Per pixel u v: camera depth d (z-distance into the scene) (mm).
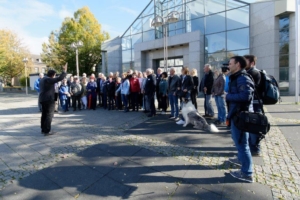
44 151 4375
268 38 14273
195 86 7520
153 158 3898
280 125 6016
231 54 16344
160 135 5344
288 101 10938
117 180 3152
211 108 7328
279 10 13484
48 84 5426
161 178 3168
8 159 3980
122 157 3988
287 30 13758
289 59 13766
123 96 9055
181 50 18906
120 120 7344
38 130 6188
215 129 5488
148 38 21062
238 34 15961
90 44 30391
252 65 3535
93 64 32031
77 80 9961
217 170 3357
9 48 33156
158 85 8625
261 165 3461
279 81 14172
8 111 10172
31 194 2838
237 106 2906
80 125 6703
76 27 30062
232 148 4305
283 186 2832
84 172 3424
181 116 6863
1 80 36031
